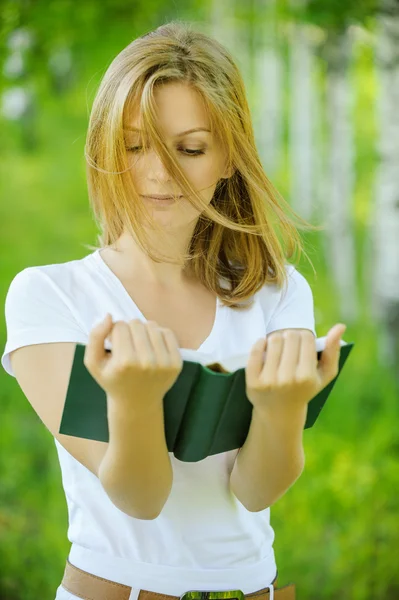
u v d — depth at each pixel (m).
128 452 2.13
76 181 14.85
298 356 2.13
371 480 6.98
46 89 12.17
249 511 2.50
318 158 13.53
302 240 3.28
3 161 15.05
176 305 2.66
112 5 10.09
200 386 2.13
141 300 2.62
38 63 10.41
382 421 7.76
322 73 13.04
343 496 6.84
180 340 2.63
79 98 12.70
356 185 11.60
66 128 15.37
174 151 2.53
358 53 11.22
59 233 13.58
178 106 2.50
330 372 2.20
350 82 11.55
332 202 11.70
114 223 2.70
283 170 13.88
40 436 8.05
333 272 11.52
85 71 11.69
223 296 2.73
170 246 2.62
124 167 2.50
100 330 1.99
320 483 6.97
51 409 2.45
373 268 9.42
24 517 6.93
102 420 2.17
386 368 8.33
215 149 2.59
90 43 10.53
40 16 9.51
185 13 12.45
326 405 8.27
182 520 2.49
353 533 6.59
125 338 2.00
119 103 2.48
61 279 2.57
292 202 13.04
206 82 2.52
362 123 11.66
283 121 14.48
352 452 7.43
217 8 12.50
